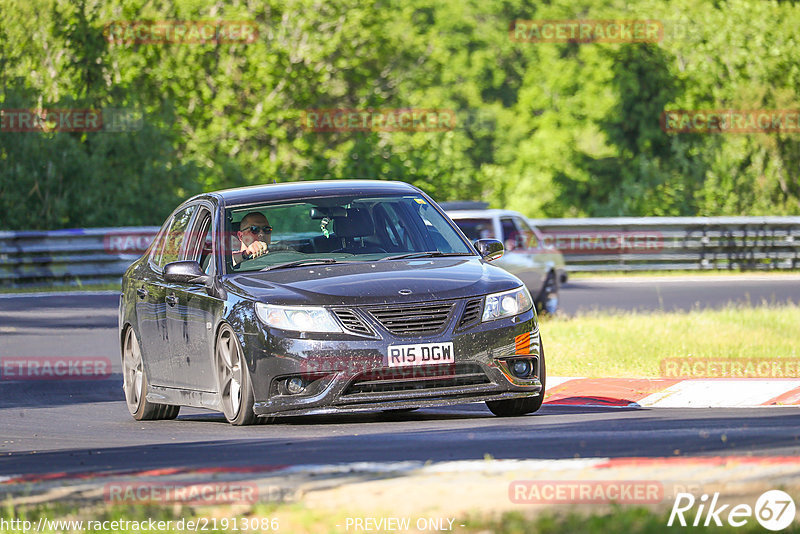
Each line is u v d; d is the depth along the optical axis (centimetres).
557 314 5972
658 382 3500
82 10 10288
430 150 11375
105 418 3397
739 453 2081
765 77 12700
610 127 14062
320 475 1969
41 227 9525
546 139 16912
